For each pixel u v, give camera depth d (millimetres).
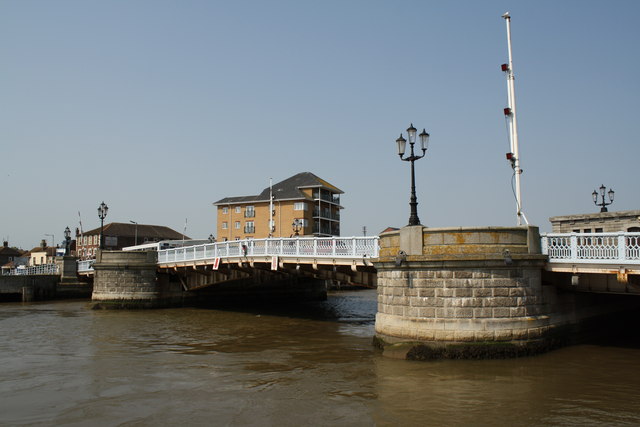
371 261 19625
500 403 12430
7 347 21984
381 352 18625
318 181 91188
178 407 12727
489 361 16531
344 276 27344
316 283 52344
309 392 13844
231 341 23266
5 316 34875
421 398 12953
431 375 15125
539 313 17703
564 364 16188
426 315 17312
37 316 34812
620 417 11375
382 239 20172
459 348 16750
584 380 14391
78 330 27422
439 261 17094
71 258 52875
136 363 18344
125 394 14070
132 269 39781
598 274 17938
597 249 16797
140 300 39531
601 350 18297
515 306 17078
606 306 22219
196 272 39156
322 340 23250
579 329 19953
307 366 17281
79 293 52594
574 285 17969
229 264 32969
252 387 14555
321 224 92375
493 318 16875
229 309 40250
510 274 17125
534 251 17672
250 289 46812
